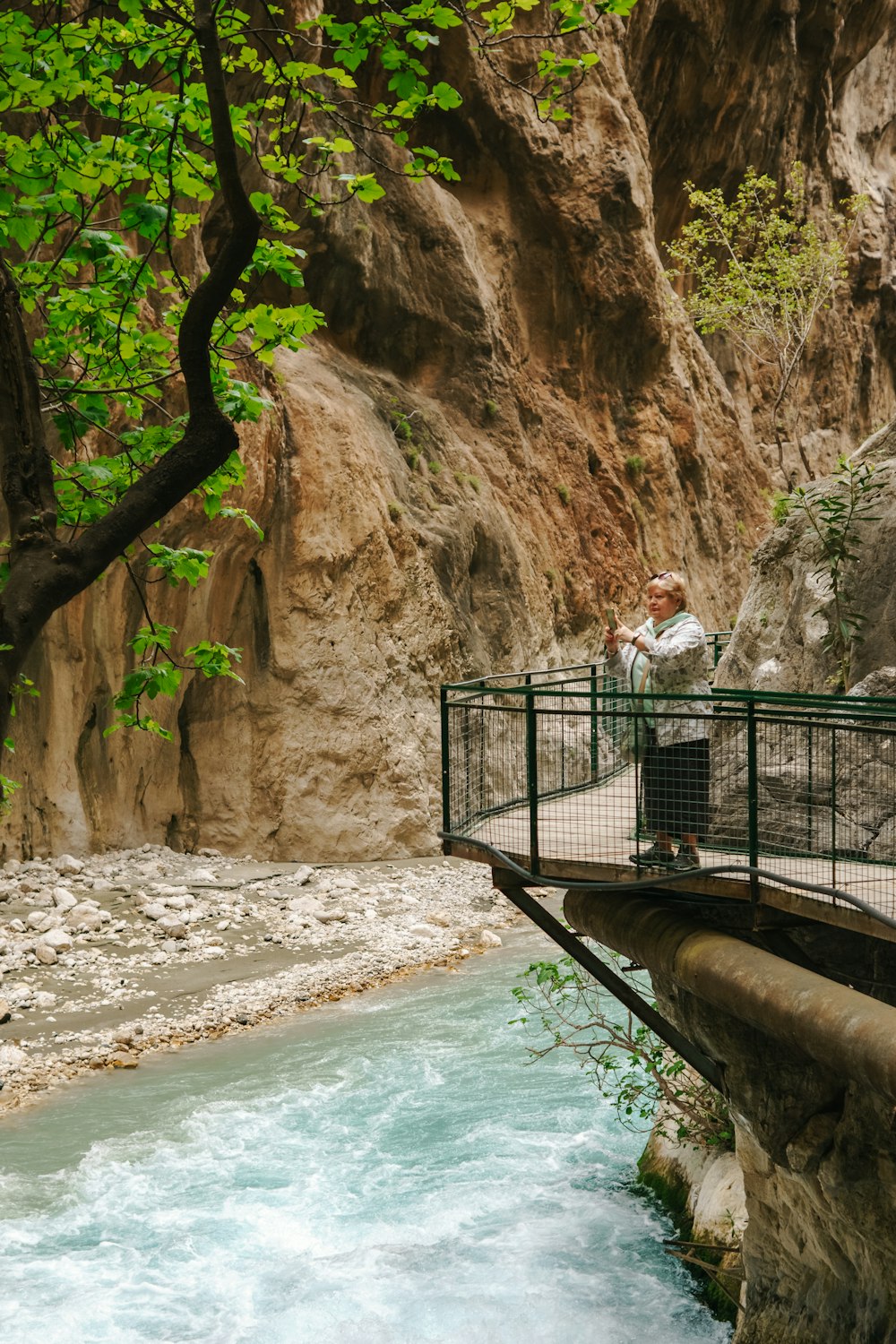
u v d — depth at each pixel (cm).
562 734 838
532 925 1742
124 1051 1198
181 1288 768
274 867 1897
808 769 620
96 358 717
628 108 3000
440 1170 938
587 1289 744
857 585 876
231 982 1405
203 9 521
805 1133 552
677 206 3491
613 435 3033
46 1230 847
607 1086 1108
